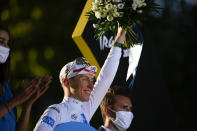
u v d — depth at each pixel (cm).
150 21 3039
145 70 1441
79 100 1043
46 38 3005
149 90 1441
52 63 2898
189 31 3381
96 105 1098
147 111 1425
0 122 875
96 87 1105
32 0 3030
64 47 2978
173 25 3300
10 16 2936
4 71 922
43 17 3036
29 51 2909
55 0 3083
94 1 1114
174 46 3350
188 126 3266
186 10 3347
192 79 3341
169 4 3253
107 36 1226
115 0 1073
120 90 1130
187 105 3297
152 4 1102
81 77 1043
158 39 3284
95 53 1205
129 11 1087
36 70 2819
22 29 2934
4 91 919
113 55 1127
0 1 2998
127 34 1145
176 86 3328
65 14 3070
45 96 2633
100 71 1125
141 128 1406
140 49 1206
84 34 1184
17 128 899
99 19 1115
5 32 909
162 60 3322
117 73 1257
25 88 840
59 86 2681
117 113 1115
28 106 897
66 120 1006
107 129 1120
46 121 977
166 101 1465
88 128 992
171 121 1470
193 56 3372
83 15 1184
